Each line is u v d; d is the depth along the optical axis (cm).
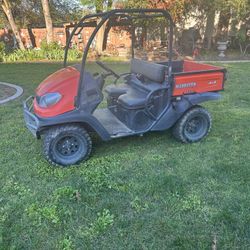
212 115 552
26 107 397
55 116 359
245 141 444
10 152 414
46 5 1305
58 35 1436
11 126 502
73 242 258
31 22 1659
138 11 355
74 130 371
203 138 449
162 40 1380
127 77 464
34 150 420
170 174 357
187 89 418
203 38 1603
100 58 1091
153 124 414
